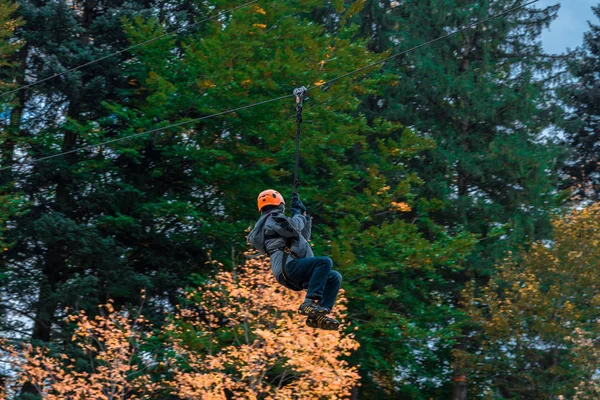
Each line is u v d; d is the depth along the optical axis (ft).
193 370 54.49
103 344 61.57
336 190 62.23
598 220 66.64
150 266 69.67
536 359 65.72
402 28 80.84
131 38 64.13
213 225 60.59
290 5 65.21
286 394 46.52
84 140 70.13
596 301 62.39
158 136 62.28
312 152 61.31
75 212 67.67
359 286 61.26
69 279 60.49
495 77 79.46
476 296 75.82
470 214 76.38
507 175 77.82
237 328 52.03
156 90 63.98
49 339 64.28
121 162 69.56
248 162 62.64
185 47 62.03
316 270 23.62
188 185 68.85
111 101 68.80
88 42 71.46
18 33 68.18
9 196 57.16
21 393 61.57
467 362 67.92
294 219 24.30
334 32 84.74
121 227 63.31
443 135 77.25
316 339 46.24
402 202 68.64
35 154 66.13
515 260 68.39
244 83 58.80
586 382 59.31
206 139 62.49
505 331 65.51
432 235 74.33
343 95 61.98
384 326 61.21
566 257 65.16
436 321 66.90
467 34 79.87
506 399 67.67
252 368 46.55
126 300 65.62
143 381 54.29
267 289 48.34
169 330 51.55
